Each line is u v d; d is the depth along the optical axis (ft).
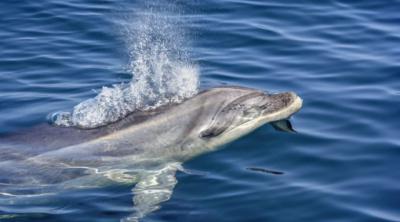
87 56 98.63
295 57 98.22
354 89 89.66
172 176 75.10
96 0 116.06
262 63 96.22
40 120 82.48
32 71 94.84
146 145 77.41
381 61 96.63
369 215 67.31
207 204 69.87
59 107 85.10
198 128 78.59
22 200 72.79
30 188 73.92
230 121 79.25
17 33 105.40
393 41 102.83
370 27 107.34
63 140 77.41
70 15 110.63
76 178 75.10
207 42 101.76
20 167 74.84
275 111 81.05
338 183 72.18
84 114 80.64
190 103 79.97
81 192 73.72
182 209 69.26
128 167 76.38
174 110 79.41
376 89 89.45
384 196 69.92
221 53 98.78
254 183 72.74
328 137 79.77
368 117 83.35
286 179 73.15
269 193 71.00
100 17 109.91
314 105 86.02
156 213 68.85
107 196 72.79
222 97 80.38
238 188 72.13
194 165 76.84
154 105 80.59
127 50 99.45
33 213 70.74
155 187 73.51
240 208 69.00
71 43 102.53
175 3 114.01
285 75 93.09
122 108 80.79
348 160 75.77
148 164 76.84
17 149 76.48
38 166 75.00
